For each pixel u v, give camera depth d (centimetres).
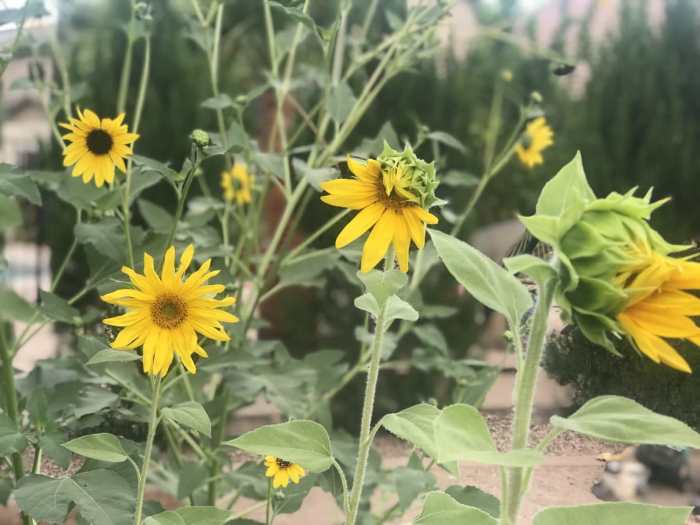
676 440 47
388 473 109
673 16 126
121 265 101
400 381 159
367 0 175
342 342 188
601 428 48
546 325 51
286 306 188
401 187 52
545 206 50
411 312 62
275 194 186
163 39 175
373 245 53
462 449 46
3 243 155
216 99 122
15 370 112
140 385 107
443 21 140
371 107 178
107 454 68
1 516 100
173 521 68
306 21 107
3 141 150
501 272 54
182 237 116
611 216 45
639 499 64
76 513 95
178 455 120
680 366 42
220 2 134
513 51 160
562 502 64
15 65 140
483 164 180
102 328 96
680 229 114
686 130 120
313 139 184
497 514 77
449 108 179
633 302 42
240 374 115
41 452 96
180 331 64
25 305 112
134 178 108
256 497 117
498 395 97
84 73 167
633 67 125
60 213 155
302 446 62
